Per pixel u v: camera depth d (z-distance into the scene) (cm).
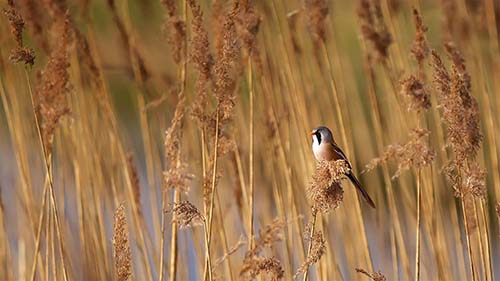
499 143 1457
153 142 1370
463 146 917
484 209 958
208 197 962
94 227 1275
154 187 1327
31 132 1400
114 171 1320
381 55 1270
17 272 1386
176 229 1002
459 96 922
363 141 1502
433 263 1273
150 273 1166
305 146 1258
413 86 932
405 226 1437
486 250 960
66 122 1303
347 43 1761
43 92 975
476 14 1477
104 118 1345
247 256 920
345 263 1355
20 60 963
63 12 1214
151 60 1502
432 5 1780
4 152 1599
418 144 890
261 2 1345
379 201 1353
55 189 1405
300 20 1346
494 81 1473
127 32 1377
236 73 1203
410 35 1578
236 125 1302
